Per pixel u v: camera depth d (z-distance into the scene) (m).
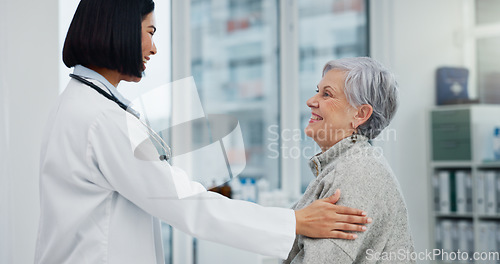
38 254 1.26
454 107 3.51
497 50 3.75
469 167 3.62
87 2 1.25
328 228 1.20
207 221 1.24
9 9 2.09
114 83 1.32
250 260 2.66
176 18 2.93
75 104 1.21
